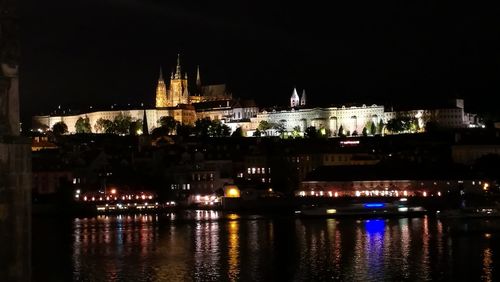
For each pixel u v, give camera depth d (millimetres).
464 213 199375
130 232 181875
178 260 127375
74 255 135500
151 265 121562
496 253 129125
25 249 33625
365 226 187375
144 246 149375
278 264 120875
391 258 125062
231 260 126438
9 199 33000
